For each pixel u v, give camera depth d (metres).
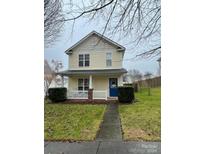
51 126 5.82
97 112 7.98
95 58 11.67
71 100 10.79
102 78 11.98
